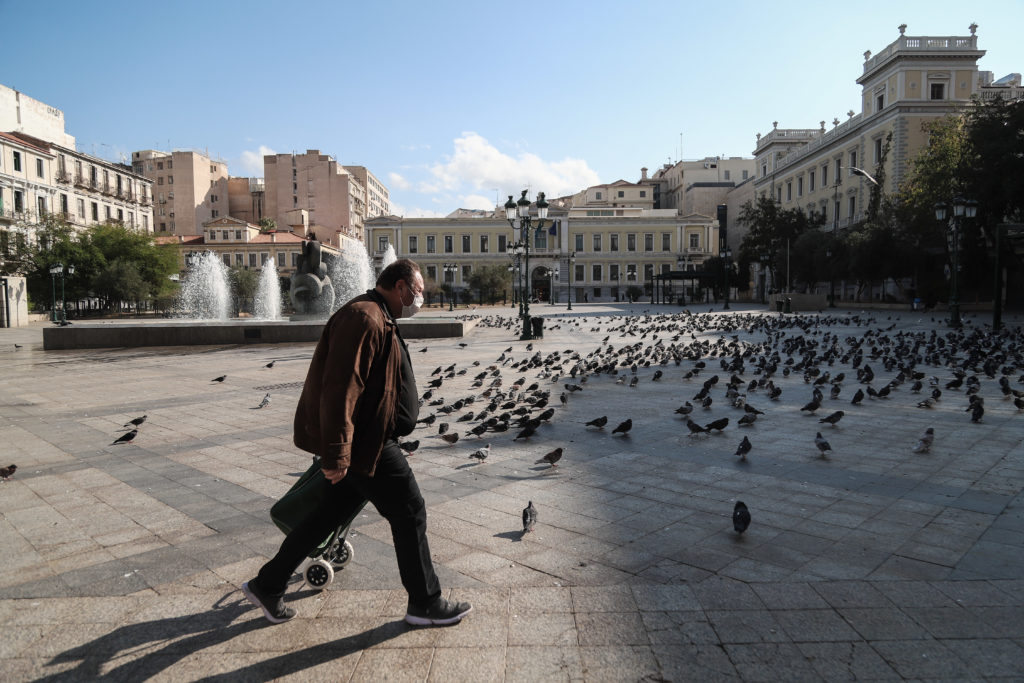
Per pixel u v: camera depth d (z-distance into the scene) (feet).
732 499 16.85
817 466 19.92
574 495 17.33
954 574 12.09
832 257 167.12
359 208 356.38
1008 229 70.03
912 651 9.50
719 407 30.40
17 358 63.26
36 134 193.26
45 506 16.85
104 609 11.09
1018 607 10.79
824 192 210.59
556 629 10.27
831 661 9.27
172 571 12.64
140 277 171.63
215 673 9.14
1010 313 122.42
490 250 284.82
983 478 18.30
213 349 69.72
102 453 22.93
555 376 38.93
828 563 12.68
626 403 31.94
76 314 168.35
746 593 11.44
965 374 38.83
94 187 196.95
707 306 206.59
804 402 31.40
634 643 9.83
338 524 10.48
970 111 125.70
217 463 21.33
